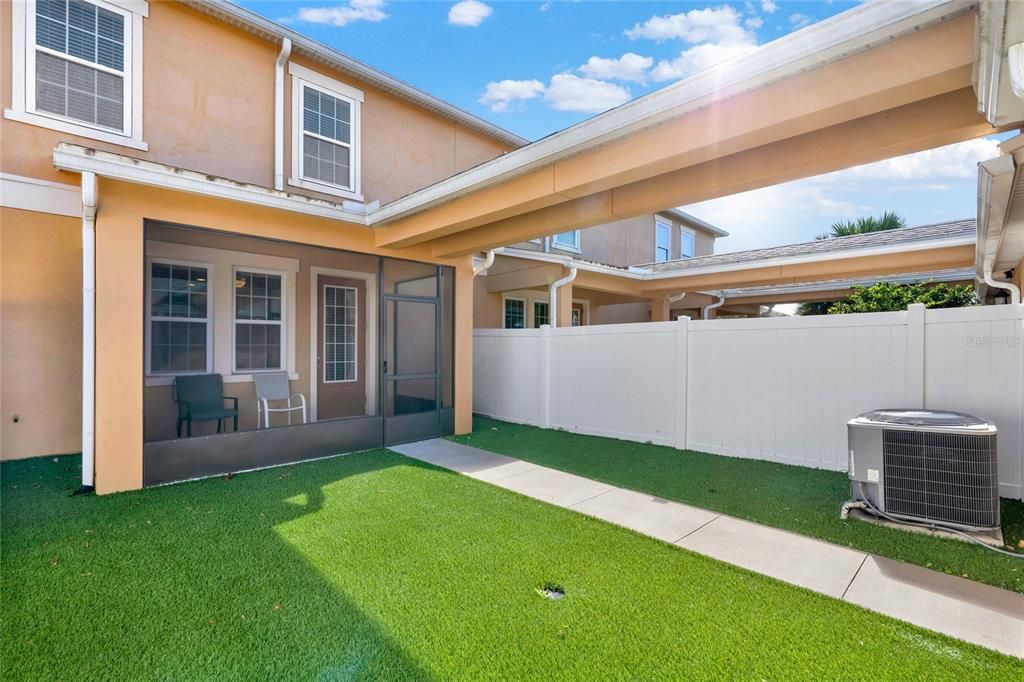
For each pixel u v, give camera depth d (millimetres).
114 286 5152
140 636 2688
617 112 4031
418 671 2426
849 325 5824
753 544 3895
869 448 4328
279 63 8094
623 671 2428
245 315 8414
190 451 5723
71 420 6531
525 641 2664
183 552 3697
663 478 5750
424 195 5969
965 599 3059
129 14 6773
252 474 5930
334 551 3738
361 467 6285
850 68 3027
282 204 6113
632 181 4500
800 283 11922
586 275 11258
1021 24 2090
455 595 3127
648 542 3938
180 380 7281
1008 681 2336
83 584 3221
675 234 19047
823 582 3289
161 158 7027
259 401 8391
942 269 9461
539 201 5102
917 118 3484
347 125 9117
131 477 5250
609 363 8258
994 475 3889
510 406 9977
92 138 6508
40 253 6273
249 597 3084
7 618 2832
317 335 9398
